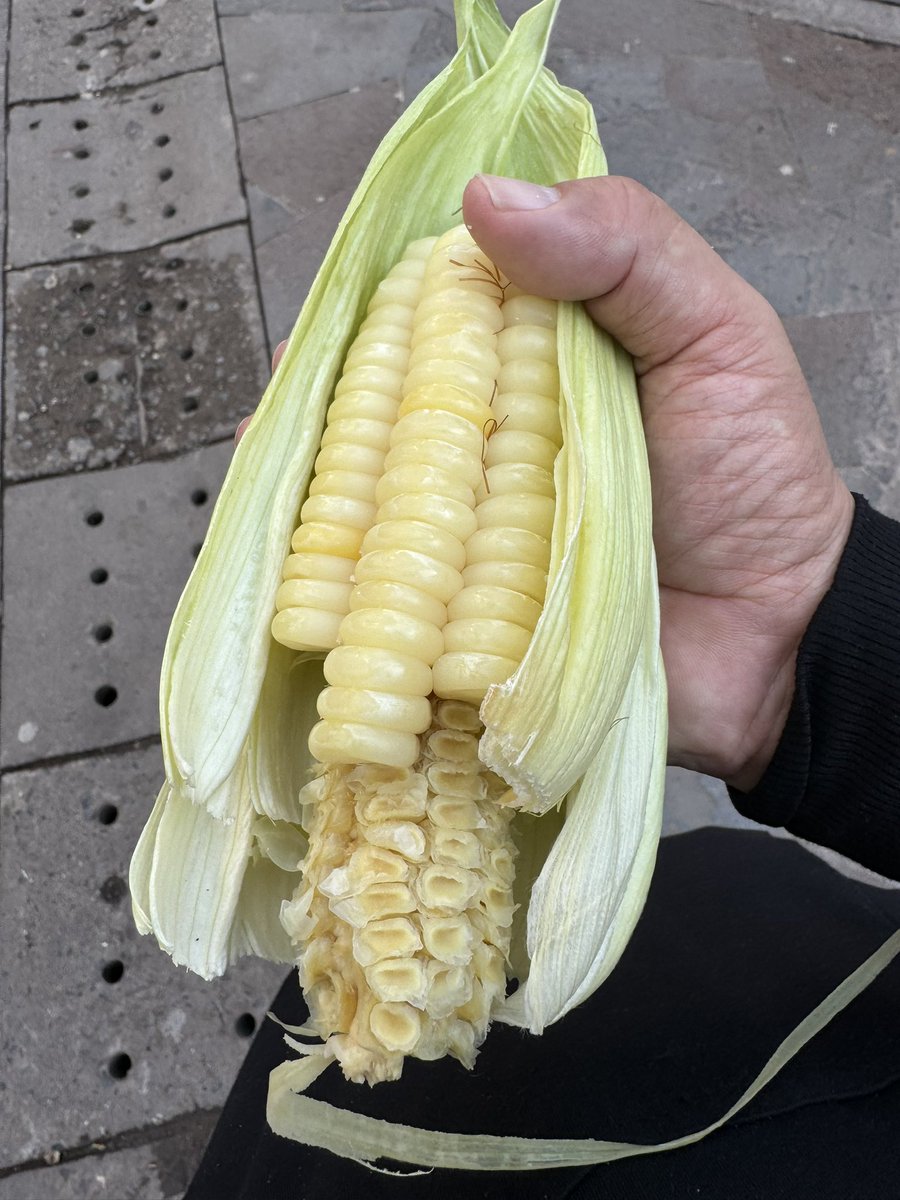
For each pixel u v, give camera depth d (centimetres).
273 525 18
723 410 21
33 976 33
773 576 22
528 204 18
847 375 42
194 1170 31
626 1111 19
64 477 41
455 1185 19
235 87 49
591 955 17
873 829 21
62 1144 31
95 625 38
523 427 17
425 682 15
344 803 16
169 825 18
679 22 50
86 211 46
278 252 45
